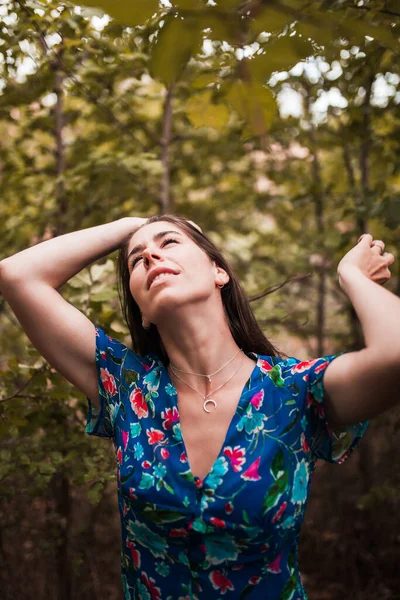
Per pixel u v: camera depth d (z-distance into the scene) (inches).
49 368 81.1
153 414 54.1
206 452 51.4
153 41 21.9
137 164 104.5
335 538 139.9
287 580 50.3
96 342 58.9
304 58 22.4
